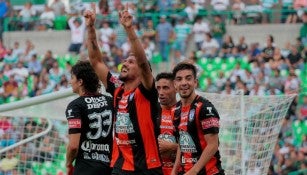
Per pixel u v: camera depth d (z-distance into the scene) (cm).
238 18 3556
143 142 1324
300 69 3130
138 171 1322
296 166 2634
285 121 2784
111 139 1398
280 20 3547
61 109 1816
